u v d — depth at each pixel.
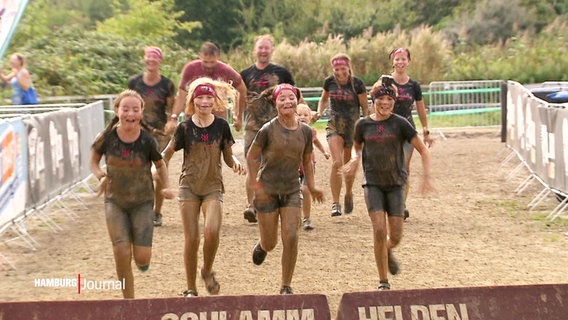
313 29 87.12
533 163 25.92
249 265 17.41
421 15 89.50
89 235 20.73
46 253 18.81
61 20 78.69
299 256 18.11
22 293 15.60
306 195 20.62
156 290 15.65
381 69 61.78
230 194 26.55
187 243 14.39
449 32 83.38
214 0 84.81
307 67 60.91
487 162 33.44
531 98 26.27
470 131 47.19
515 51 68.00
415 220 22.08
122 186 13.66
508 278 16.20
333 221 21.95
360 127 15.29
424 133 22.05
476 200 25.12
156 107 21.11
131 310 11.61
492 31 83.50
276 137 14.30
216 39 85.19
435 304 11.91
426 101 52.66
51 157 22.69
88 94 45.25
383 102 15.02
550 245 19.06
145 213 13.79
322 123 51.47
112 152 13.55
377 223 14.91
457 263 17.42
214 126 14.47
